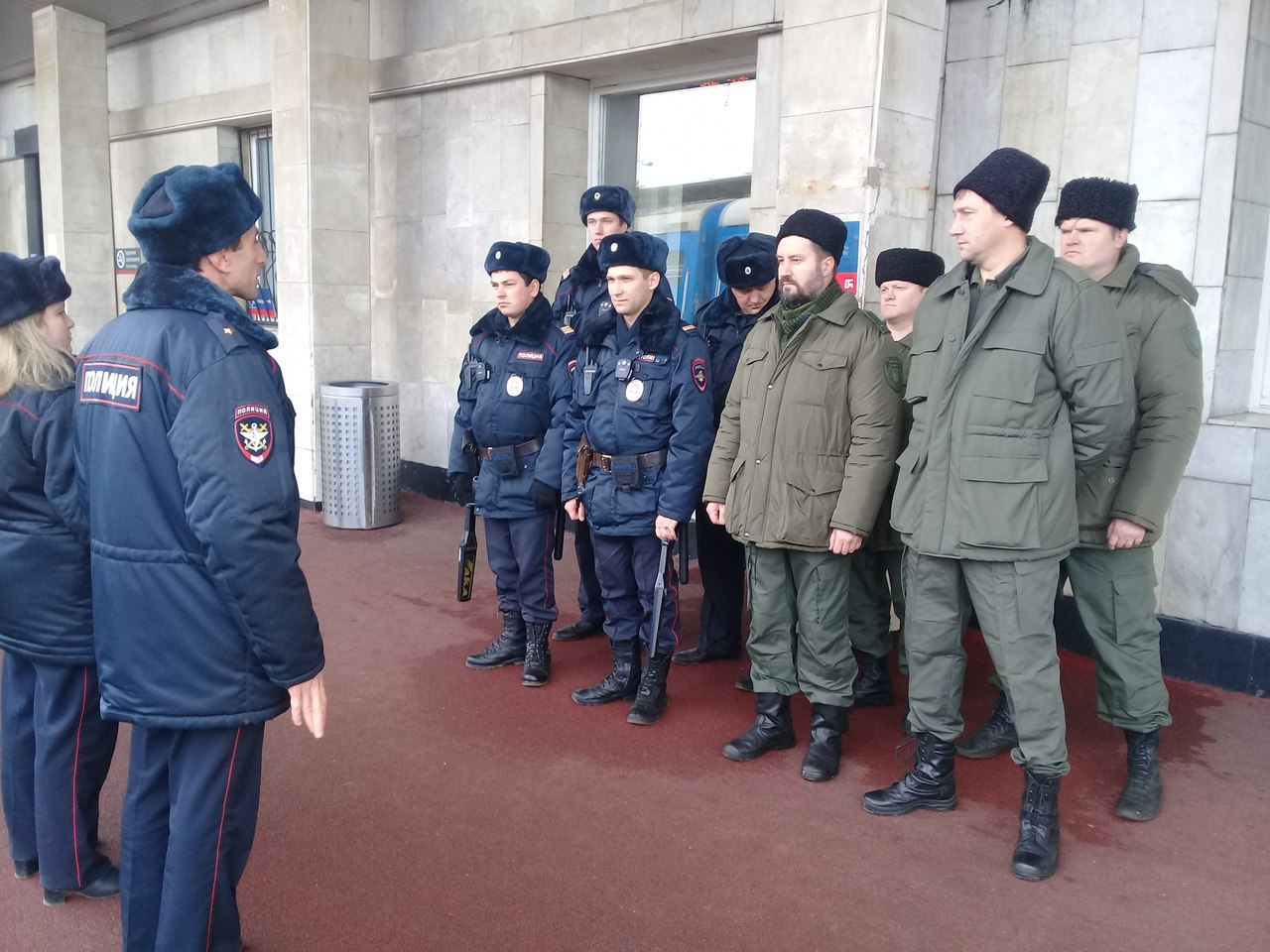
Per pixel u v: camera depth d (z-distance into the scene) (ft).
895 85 12.89
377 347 24.04
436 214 22.09
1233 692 12.30
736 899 8.05
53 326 7.32
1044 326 8.16
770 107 16.15
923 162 13.51
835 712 10.18
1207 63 11.99
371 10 22.74
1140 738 9.60
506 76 20.06
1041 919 7.82
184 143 27.94
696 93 18.63
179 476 5.81
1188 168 12.25
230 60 25.89
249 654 6.07
